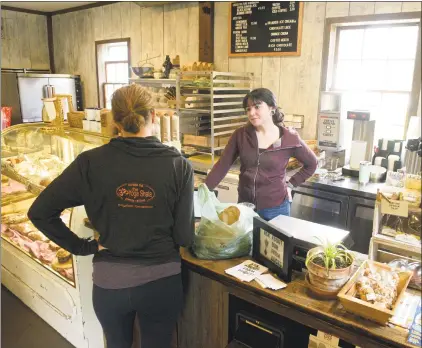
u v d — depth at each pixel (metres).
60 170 2.56
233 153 2.26
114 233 1.35
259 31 3.69
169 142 2.29
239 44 3.85
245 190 2.24
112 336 1.50
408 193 1.20
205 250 1.56
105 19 5.18
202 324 1.71
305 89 3.53
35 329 2.36
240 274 1.44
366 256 1.55
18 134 2.85
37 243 2.49
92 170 1.31
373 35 3.19
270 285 1.37
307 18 3.38
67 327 2.23
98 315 1.46
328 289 1.27
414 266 1.25
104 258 1.41
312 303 1.27
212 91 3.40
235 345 1.59
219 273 1.47
